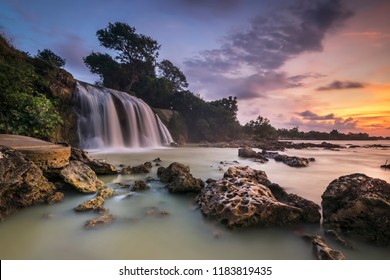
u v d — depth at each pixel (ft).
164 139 134.51
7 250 13.20
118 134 99.71
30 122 39.42
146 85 177.37
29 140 28.45
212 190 21.18
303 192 27.40
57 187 23.26
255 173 29.55
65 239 14.46
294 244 14.64
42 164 23.44
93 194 22.94
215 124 191.21
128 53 174.19
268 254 13.55
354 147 154.81
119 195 23.25
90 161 33.04
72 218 17.35
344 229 16.07
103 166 32.96
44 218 17.20
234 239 15.11
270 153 70.13
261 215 16.66
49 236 14.75
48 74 66.39
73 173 24.41
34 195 19.83
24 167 19.31
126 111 104.73
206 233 15.72
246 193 19.06
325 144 158.61
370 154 95.66
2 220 16.56
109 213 18.47
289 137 413.59
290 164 52.01
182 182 24.52
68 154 26.13
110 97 99.09
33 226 16.01
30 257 12.64
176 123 157.48
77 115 78.48
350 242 14.93
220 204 17.99
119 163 47.88
